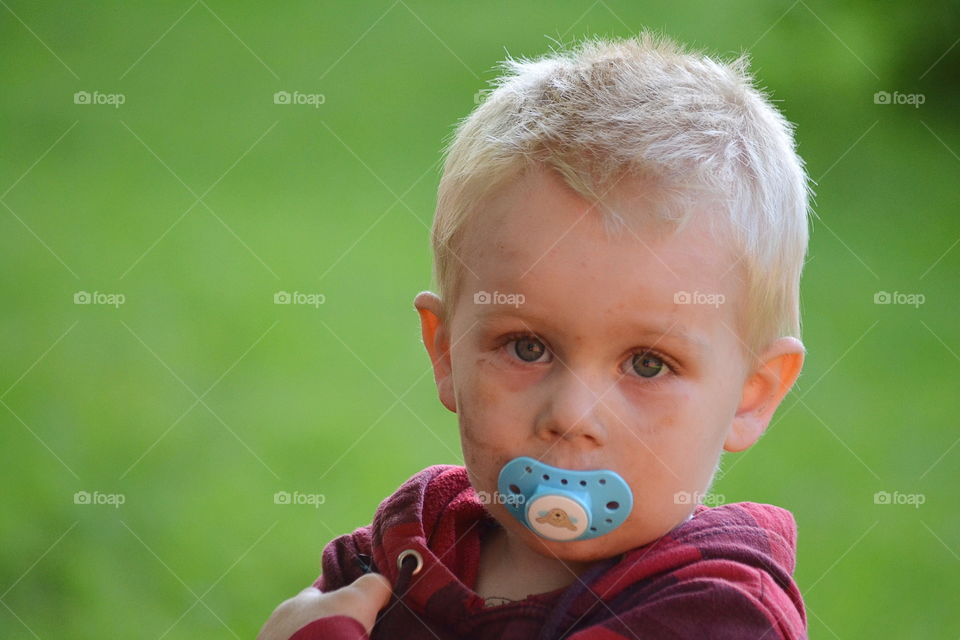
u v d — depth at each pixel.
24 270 10.22
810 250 10.44
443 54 15.79
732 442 2.33
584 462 2.09
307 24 16.84
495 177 2.20
